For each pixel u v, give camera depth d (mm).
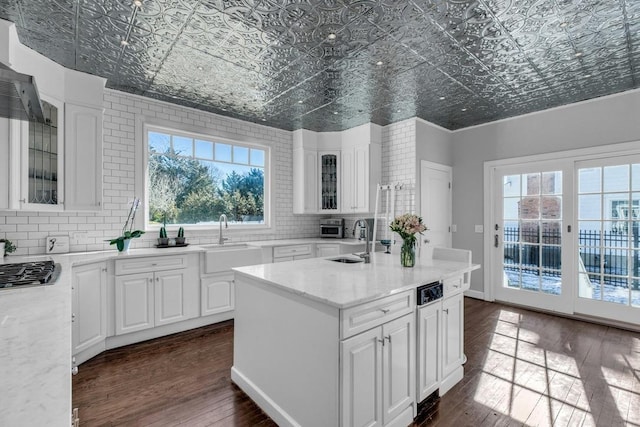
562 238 3873
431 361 2033
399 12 2053
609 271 3562
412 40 2389
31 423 516
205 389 2229
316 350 1613
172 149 3881
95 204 2898
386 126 4633
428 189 4492
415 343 1919
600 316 3609
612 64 2789
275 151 4754
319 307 1595
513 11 2045
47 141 2611
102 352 2793
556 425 1856
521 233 4230
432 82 3150
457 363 2312
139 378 2365
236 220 4461
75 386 2252
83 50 2498
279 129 4801
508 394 2166
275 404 1909
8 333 924
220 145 4305
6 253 2584
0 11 2016
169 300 3164
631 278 3420
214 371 2479
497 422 1884
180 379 2355
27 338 889
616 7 2004
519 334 3234
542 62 2744
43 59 2539
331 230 4992
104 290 2775
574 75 3008
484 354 2775
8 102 1472
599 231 3627
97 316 2697
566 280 3840
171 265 3180
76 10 2012
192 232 3930
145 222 3576
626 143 3377
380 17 2107
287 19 2129
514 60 2705
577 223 3783
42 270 1859
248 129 4445
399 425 1782
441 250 2762
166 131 3795
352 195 4727
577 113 3715
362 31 2275
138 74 2951
